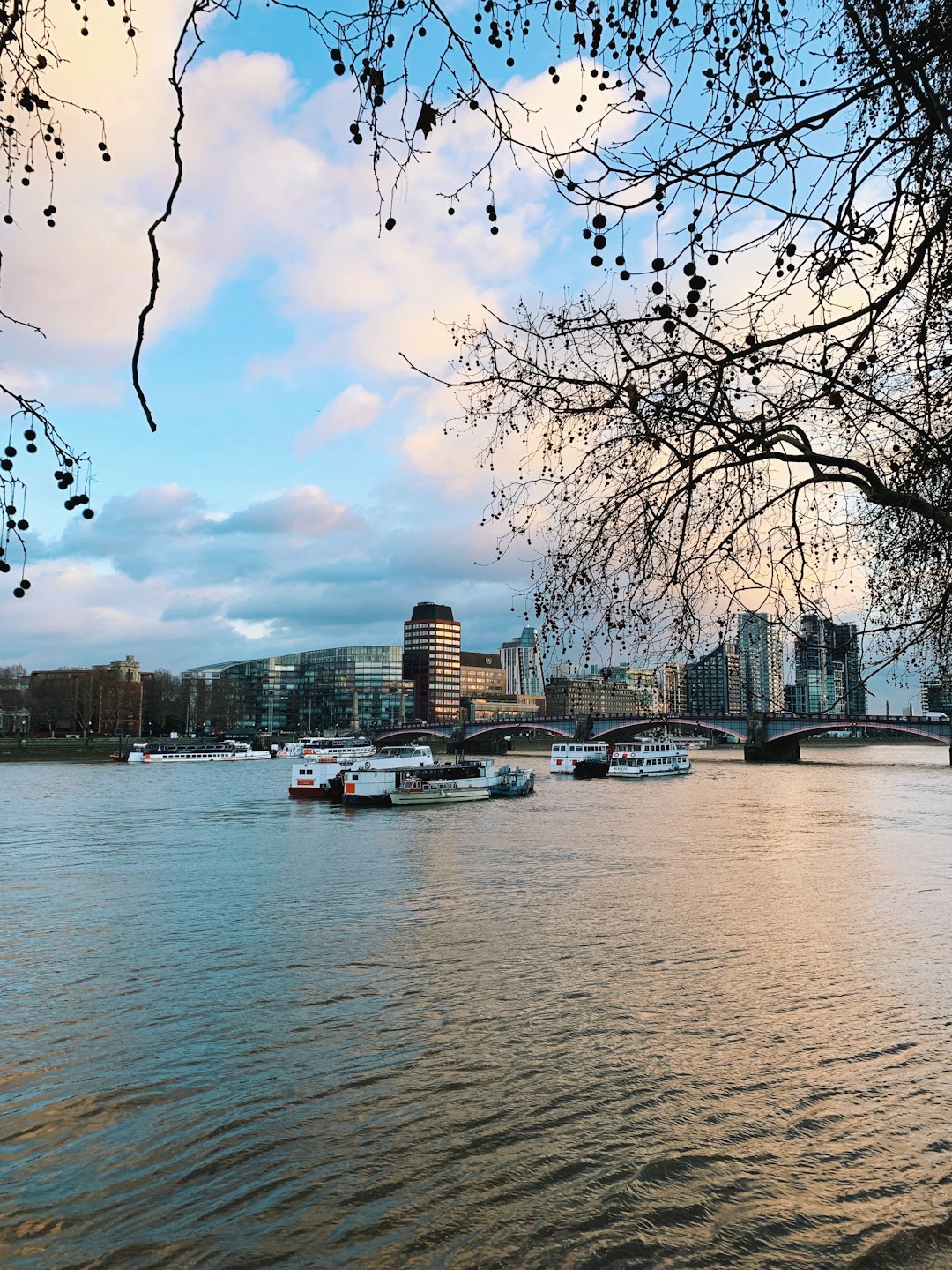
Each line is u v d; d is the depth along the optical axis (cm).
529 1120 1581
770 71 448
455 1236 1254
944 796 8594
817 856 4638
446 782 8238
